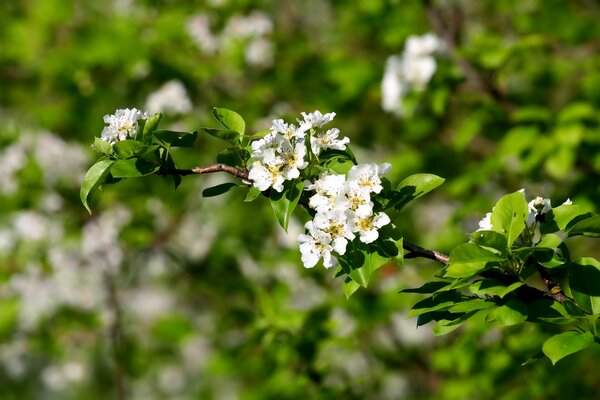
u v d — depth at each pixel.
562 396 4.63
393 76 4.80
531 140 4.44
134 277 6.80
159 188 6.18
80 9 6.91
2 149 6.32
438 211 6.17
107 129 2.20
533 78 5.62
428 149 5.70
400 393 6.13
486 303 2.00
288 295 5.02
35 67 6.66
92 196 2.16
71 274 6.38
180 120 5.99
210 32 6.21
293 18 6.91
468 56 4.70
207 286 6.20
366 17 6.09
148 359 6.80
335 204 2.05
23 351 6.73
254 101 6.05
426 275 5.16
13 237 6.41
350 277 2.07
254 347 4.49
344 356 5.45
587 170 4.93
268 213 6.13
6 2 6.76
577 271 2.00
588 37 5.63
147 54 6.01
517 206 1.99
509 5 5.85
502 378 4.67
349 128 6.25
